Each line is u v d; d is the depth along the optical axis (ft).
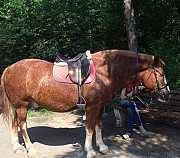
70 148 11.63
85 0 24.31
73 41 24.72
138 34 22.88
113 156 10.55
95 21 24.54
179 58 19.43
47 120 17.51
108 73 10.28
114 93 10.71
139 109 15.21
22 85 10.37
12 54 24.40
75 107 10.44
